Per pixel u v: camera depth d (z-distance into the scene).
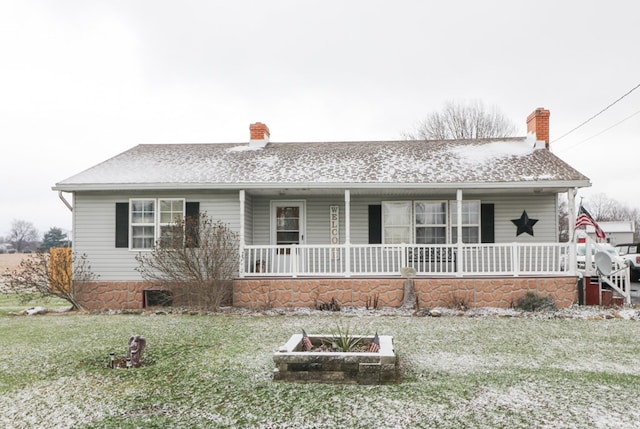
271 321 10.98
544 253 14.55
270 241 15.17
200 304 12.95
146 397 5.60
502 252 14.70
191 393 5.74
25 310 13.02
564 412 5.00
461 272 12.98
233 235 13.72
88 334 9.55
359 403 5.33
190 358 7.48
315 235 15.16
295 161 15.34
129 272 13.95
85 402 5.43
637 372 6.57
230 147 17.69
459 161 14.71
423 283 12.88
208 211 14.08
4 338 9.21
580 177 12.77
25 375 6.57
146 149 17.62
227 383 6.13
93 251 14.05
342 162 15.08
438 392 5.70
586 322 10.68
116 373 6.65
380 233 14.98
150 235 14.09
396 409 5.13
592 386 5.91
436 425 4.68
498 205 14.80
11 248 91.25
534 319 11.09
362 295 13.00
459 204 12.95
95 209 14.12
